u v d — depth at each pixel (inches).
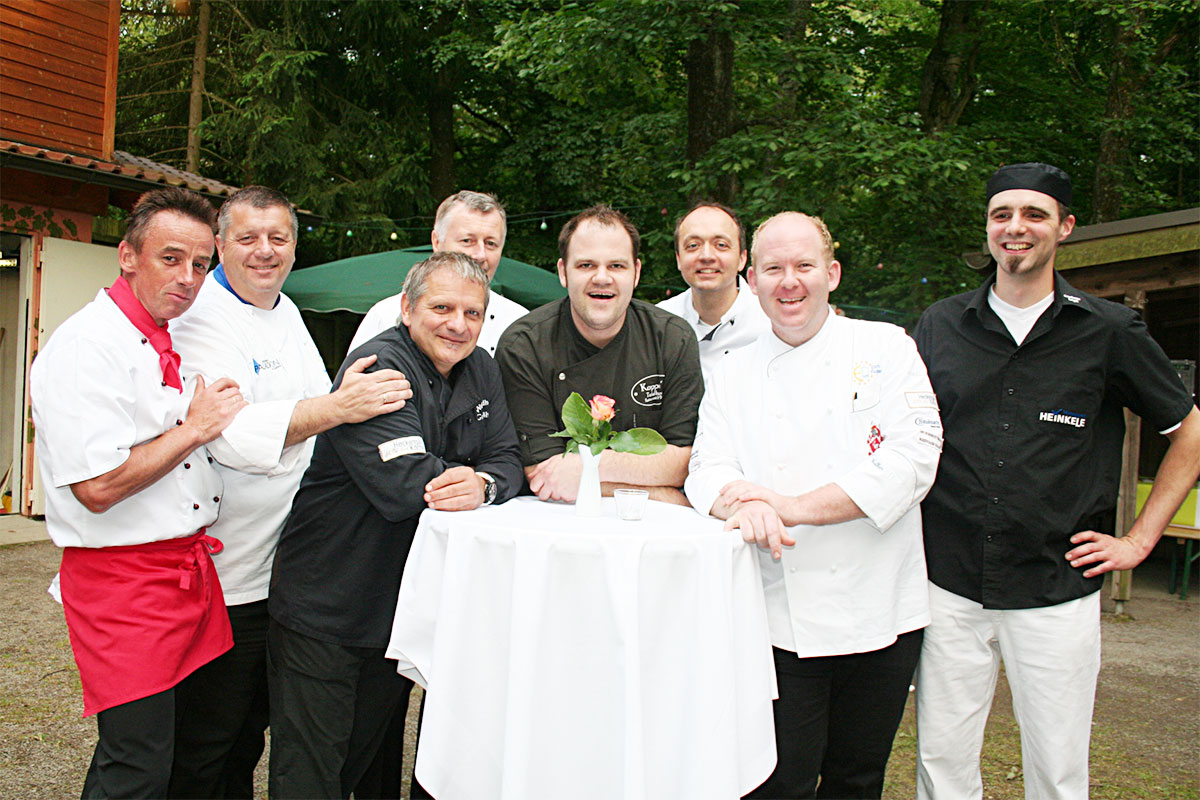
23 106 306.7
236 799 114.7
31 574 248.5
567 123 562.3
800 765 100.1
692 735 84.7
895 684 100.5
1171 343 342.6
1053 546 101.5
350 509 96.2
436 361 98.8
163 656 91.4
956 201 383.2
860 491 94.1
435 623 91.2
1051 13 474.3
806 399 102.0
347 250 545.6
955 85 485.1
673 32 354.3
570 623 84.8
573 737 84.8
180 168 541.0
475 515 93.8
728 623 86.4
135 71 524.1
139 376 90.7
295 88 506.0
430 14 547.2
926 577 104.0
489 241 141.5
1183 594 274.5
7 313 333.4
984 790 138.2
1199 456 102.6
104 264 328.2
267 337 115.3
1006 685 193.5
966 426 105.0
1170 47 468.4
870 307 410.6
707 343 148.9
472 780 88.0
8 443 335.0
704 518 99.3
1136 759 152.3
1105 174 464.8
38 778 131.7
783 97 399.5
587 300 104.4
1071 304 101.7
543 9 490.6
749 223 365.4
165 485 93.6
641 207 483.8
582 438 98.4
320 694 96.0
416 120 573.3
